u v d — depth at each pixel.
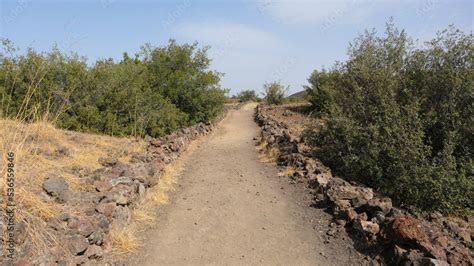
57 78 9.79
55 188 4.46
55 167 5.43
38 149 6.06
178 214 5.81
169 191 6.94
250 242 4.91
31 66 9.10
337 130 8.52
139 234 4.95
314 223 5.51
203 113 16.56
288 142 10.41
